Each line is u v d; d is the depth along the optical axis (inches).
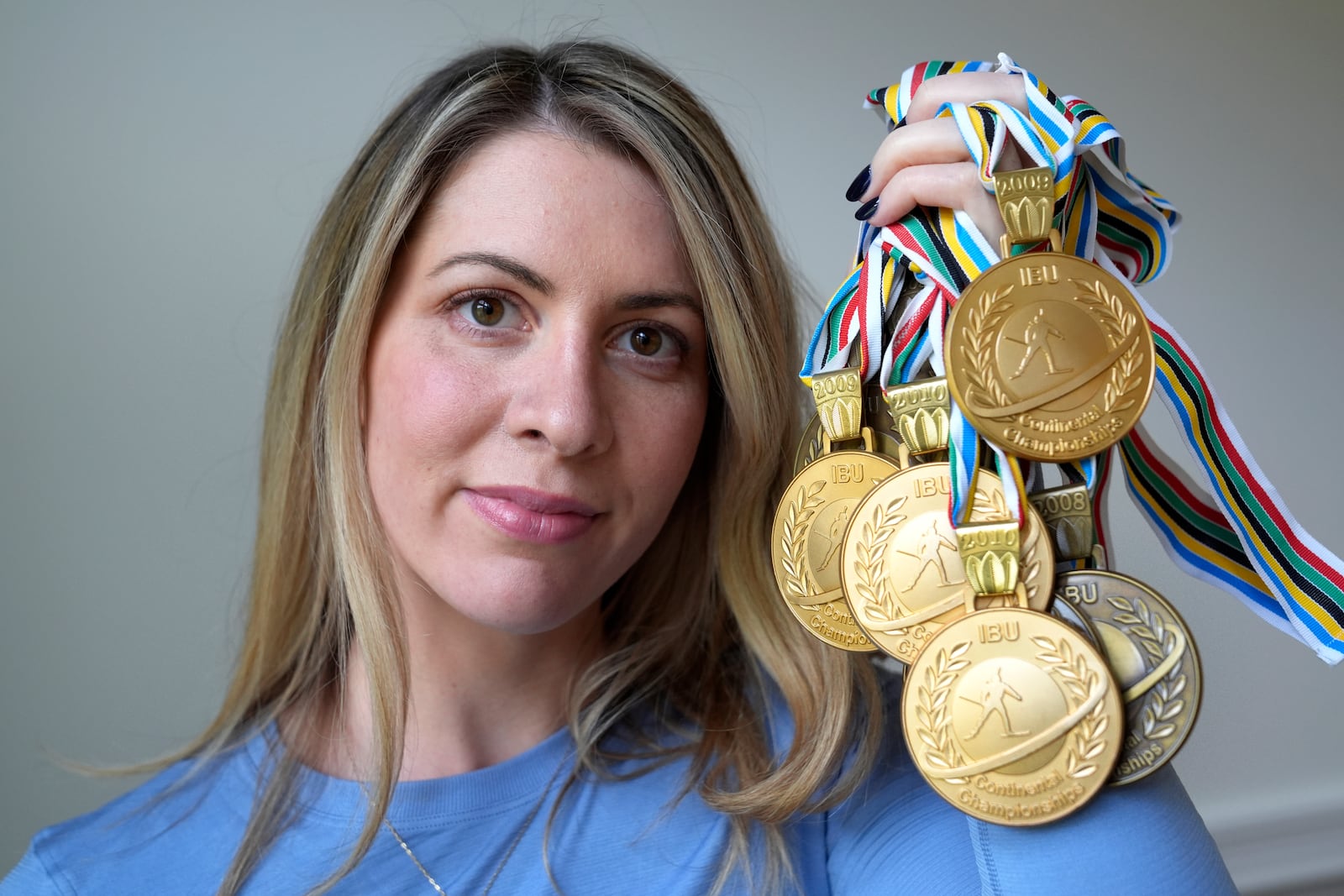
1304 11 54.7
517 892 30.5
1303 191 54.6
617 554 28.7
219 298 47.9
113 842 31.9
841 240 52.7
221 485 48.3
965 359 21.5
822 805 31.0
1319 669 53.6
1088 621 21.9
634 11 51.0
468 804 31.2
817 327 25.5
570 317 26.6
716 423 34.7
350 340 28.5
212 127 47.6
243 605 46.1
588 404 26.2
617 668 33.9
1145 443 25.3
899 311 24.7
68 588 47.0
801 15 52.2
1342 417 54.7
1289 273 54.5
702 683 35.7
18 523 46.3
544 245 26.2
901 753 31.9
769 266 32.5
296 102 48.3
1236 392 54.1
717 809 31.2
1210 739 52.8
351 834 31.0
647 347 28.5
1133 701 21.7
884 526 23.0
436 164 27.5
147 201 47.1
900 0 52.8
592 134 27.4
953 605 22.5
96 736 47.5
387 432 28.2
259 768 32.8
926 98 24.1
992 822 21.7
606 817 31.9
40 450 46.5
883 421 25.7
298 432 34.6
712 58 51.6
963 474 21.9
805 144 52.3
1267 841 52.4
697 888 30.7
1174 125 53.9
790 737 33.6
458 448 26.8
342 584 33.3
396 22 49.3
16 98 45.6
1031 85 23.2
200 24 47.4
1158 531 25.4
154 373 47.4
